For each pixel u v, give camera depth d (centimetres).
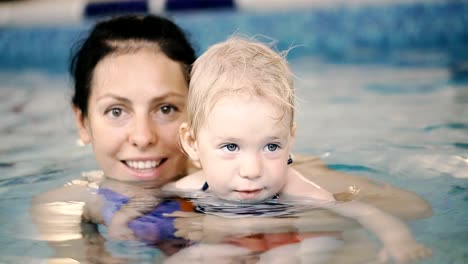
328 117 328
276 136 182
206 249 156
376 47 566
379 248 154
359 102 360
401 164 233
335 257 149
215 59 200
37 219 186
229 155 184
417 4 575
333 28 576
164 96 206
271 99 183
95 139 212
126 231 172
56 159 264
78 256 157
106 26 227
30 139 306
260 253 153
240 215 180
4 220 186
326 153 257
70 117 355
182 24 572
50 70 534
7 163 260
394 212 178
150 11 589
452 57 492
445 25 565
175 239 164
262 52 203
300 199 192
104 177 222
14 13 618
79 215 188
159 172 212
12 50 596
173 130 209
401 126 296
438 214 177
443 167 226
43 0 655
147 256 155
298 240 160
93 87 212
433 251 150
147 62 211
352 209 181
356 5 584
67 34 577
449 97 355
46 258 157
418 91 378
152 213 184
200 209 186
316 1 592
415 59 492
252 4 595
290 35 566
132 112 207
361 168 233
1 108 387
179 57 220
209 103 187
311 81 432
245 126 180
